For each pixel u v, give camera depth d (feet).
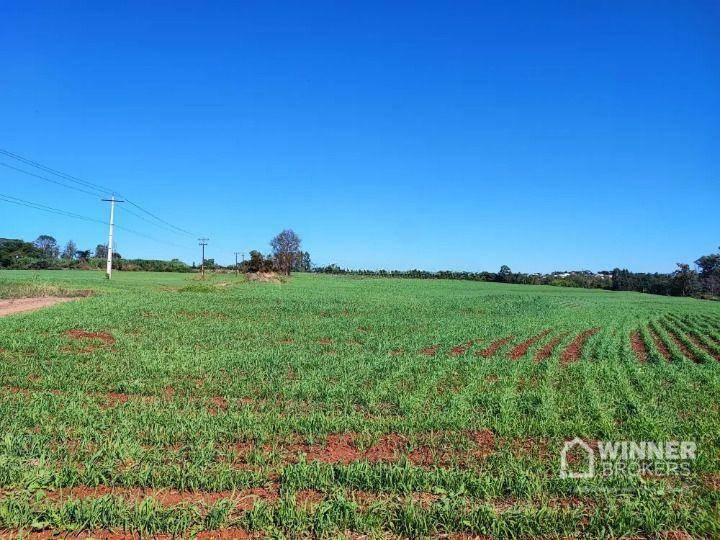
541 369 55.77
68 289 147.64
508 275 467.11
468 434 32.09
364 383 46.62
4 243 427.33
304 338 74.95
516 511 20.93
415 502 21.77
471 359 60.03
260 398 40.68
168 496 22.34
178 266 464.65
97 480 22.97
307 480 23.58
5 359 52.16
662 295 342.64
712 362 65.21
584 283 435.53
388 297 174.09
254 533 19.54
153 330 75.72
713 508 21.98
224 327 81.46
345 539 19.10
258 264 385.29
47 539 18.93
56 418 32.01
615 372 55.01
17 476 22.99
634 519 20.51
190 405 37.27
